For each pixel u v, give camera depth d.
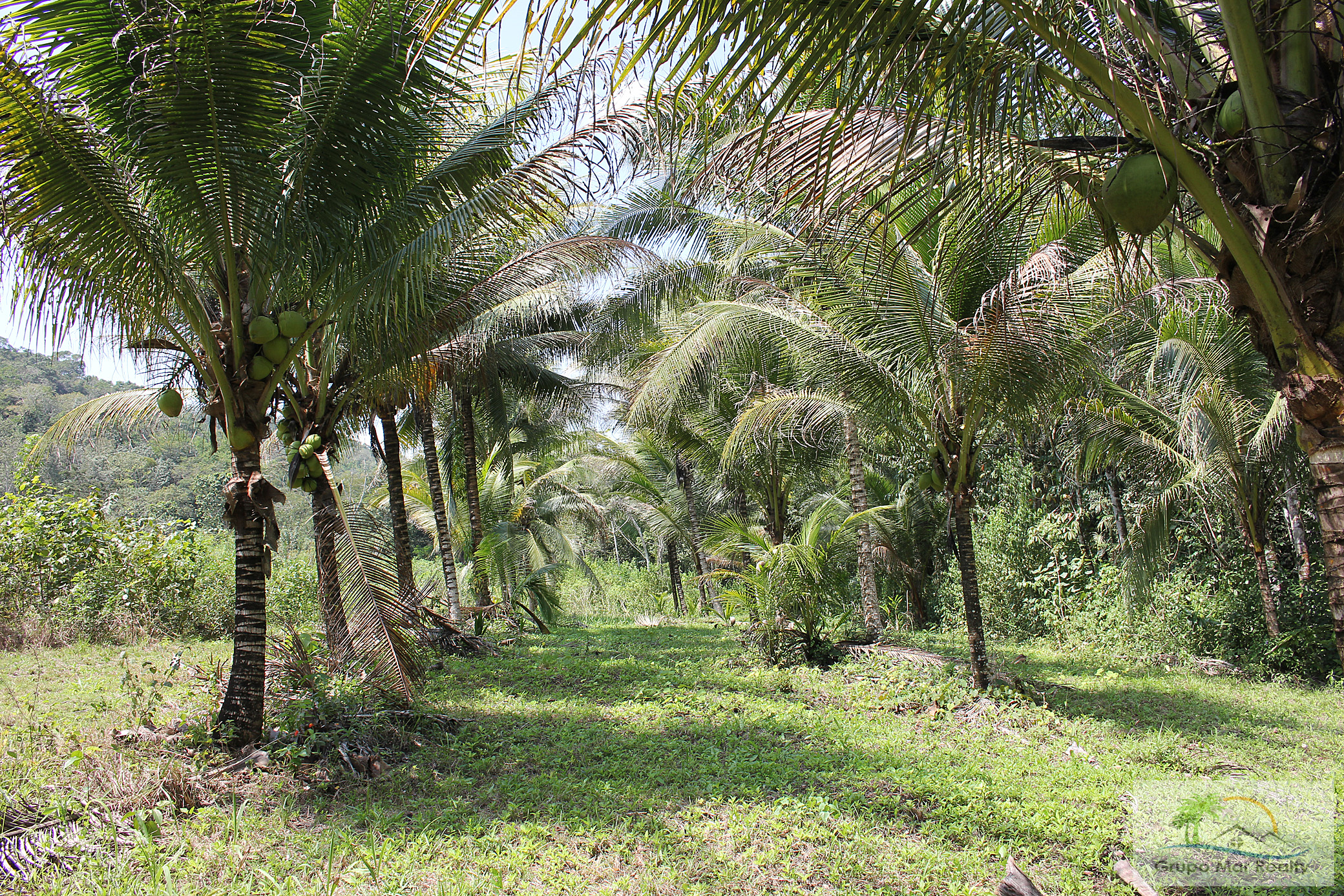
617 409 17.23
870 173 2.84
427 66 5.34
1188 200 2.98
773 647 11.03
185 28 4.57
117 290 5.45
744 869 4.34
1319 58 2.21
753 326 9.07
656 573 27.89
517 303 11.59
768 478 15.46
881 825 4.96
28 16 4.48
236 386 5.92
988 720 7.59
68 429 10.55
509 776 5.85
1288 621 10.49
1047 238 7.27
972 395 7.80
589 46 2.14
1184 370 10.04
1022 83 2.57
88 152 4.96
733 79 2.28
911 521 16.03
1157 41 2.40
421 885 4.09
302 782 5.50
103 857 4.14
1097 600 12.59
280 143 5.44
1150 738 6.90
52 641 11.01
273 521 6.03
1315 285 2.16
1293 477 10.04
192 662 9.73
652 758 6.32
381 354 7.02
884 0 2.16
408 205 5.90
